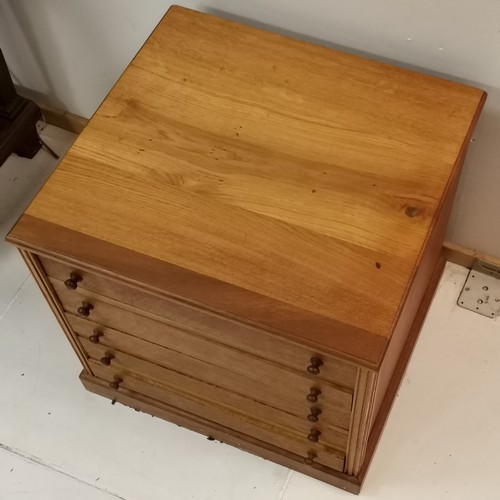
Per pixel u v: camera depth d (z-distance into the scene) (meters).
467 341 1.84
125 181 1.28
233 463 1.74
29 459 1.76
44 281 1.39
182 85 1.38
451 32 1.39
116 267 1.20
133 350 1.55
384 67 1.40
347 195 1.25
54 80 2.04
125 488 1.72
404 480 1.69
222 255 1.20
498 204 1.72
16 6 1.83
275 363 1.32
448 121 1.33
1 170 2.12
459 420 1.75
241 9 1.56
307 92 1.37
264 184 1.27
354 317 1.14
